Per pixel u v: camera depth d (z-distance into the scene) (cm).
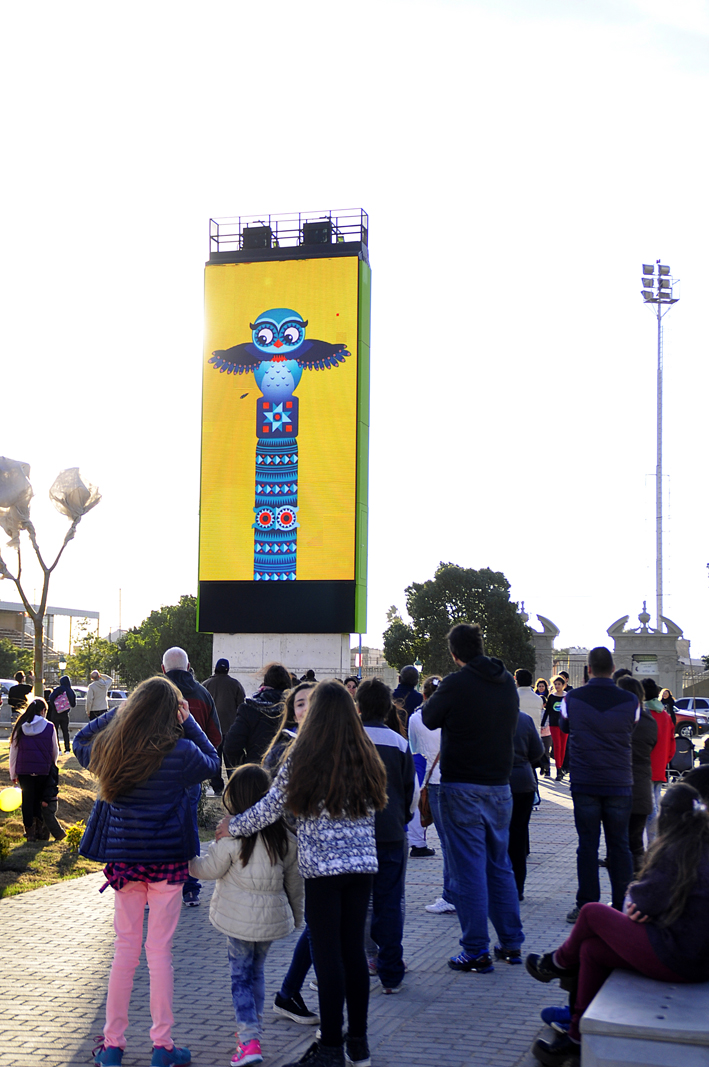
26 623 8806
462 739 686
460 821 686
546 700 2217
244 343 2756
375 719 676
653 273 4806
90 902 915
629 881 798
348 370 2697
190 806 541
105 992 637
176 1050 518
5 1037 556
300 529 2661
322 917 499
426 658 4778
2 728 3102
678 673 3878
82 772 1567
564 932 791
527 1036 559
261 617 2655
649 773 953
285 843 540
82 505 1808
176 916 533
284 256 2764
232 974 534
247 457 2714
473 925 680
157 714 529
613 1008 425
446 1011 604
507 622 4703
